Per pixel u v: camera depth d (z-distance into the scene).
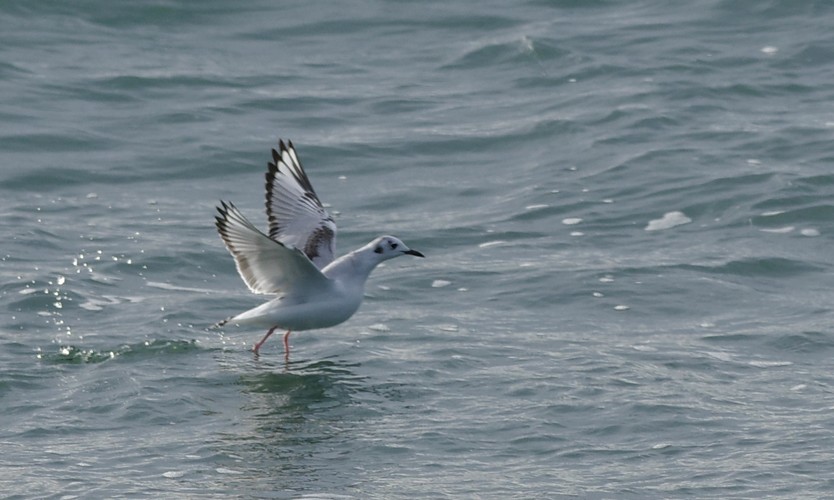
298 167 15.09
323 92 27.12
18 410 13.40
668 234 19.91
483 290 17.72
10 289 17.17
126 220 20.53
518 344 15.59
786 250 19.09
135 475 11.87
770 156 22.92
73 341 15.52
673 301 17.16
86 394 13.85
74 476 11.83
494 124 25.22
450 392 14.04
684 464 12.12
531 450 12.50
